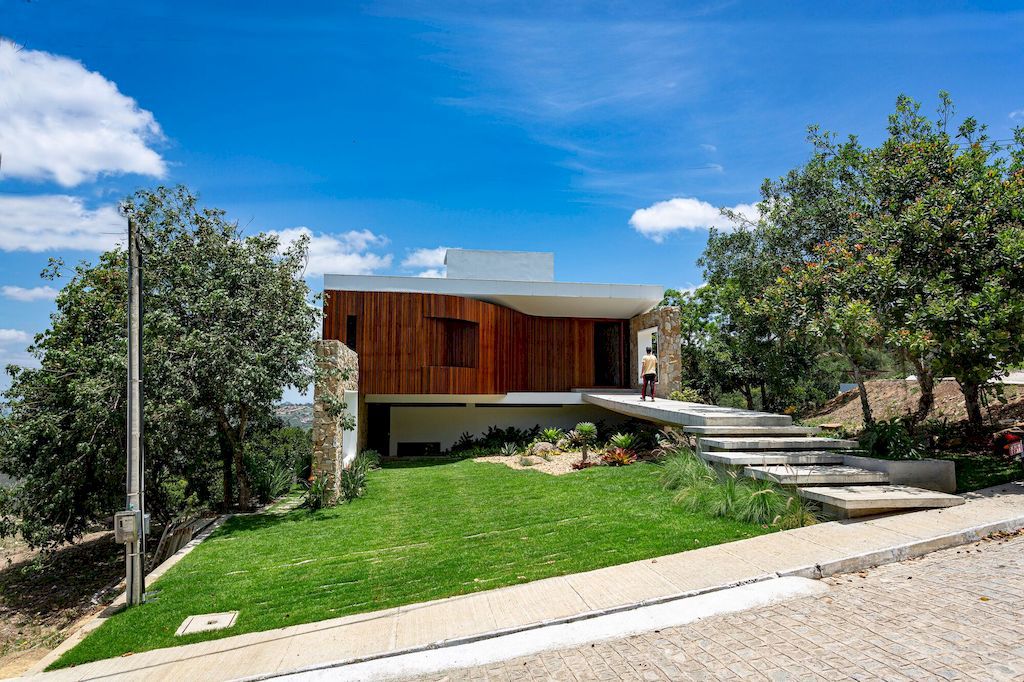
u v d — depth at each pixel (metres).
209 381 10.14
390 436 20.36
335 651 4.86
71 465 10.77
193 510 11.93
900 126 12.72
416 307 17.08
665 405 15.16
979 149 10.20
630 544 6.90
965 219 8.73
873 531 6.55
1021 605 4.57
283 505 12.51
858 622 4.50
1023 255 7.79
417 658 4.59
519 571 6.38
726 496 7.95
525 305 20.47
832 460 9.12
